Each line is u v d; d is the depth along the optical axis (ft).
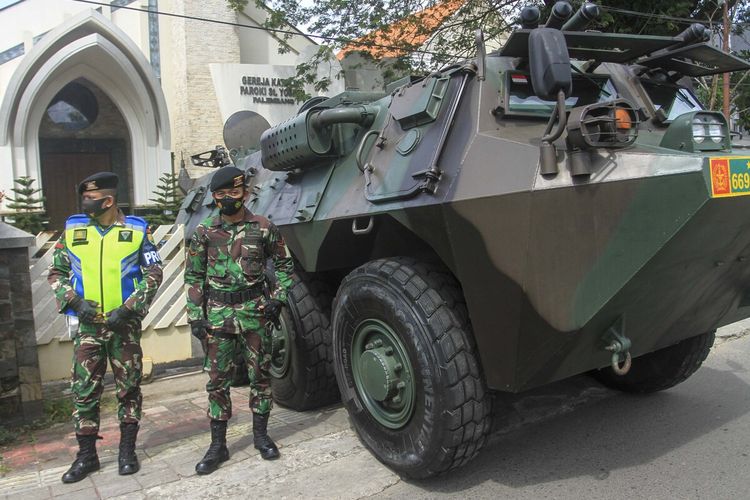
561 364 11.02
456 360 11.00
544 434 14.47
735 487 11.54
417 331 11.23
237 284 12.81
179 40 52.06
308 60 43.32
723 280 11.60
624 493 11.51
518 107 11.58
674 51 13.08
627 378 16.61
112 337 12.66
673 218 9.05
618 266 9.66
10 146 42.57
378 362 11.97
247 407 16.71
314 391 15.49
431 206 10.96
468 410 11.00
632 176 9.27
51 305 18.44
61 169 50.39
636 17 32.12
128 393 12.84
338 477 12.30
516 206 9.75
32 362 15.34
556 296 9.93
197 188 23.44
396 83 14.92
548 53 9.20
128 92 47.11
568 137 9.55
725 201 8.98
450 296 11.52
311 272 15.21
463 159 10.93
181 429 15.21
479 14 38.14
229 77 47.65
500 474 12.47
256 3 39.06
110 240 12.65
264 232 13.08
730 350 21.03
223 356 12.83
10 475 12.82
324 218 13.79
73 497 11.69
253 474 12.47
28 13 52.06
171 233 23.11
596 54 12.49
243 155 23.30
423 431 11.31
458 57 37.47
